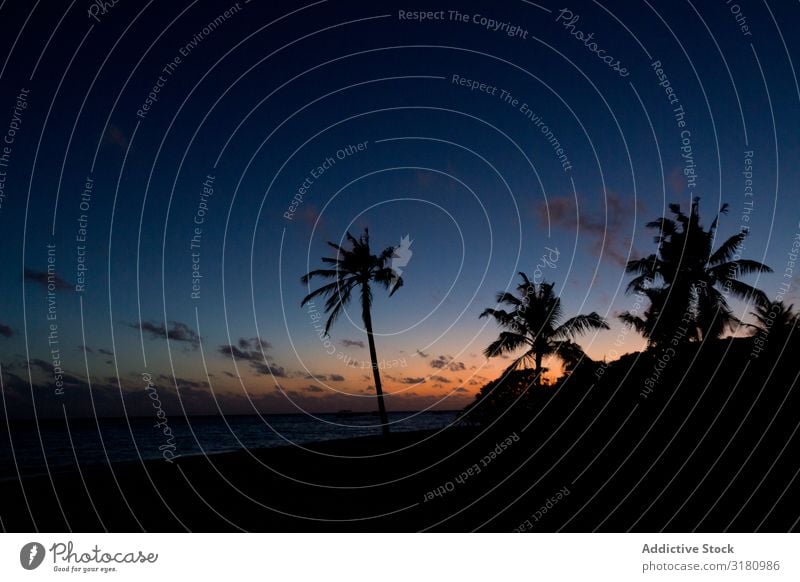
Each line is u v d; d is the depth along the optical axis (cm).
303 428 7350
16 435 5984
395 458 1619
